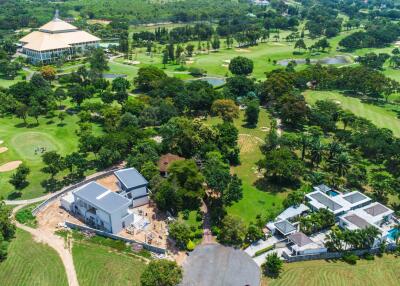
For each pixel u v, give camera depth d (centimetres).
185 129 16350
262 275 10375
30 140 17700
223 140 16588
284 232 11556
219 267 10562
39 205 12888
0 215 11544
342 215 12700
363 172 14612
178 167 13275
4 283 9856
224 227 11475
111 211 11438
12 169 15250
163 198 12506
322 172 15488
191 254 11006
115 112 18625
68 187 13988
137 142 16038
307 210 12912
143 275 9431
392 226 12594
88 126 18162
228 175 13462
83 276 10119
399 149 15688
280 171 14125
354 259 10919
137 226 12044
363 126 18138
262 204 13500
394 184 13738
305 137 16200
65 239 11475
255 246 11406
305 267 10731
